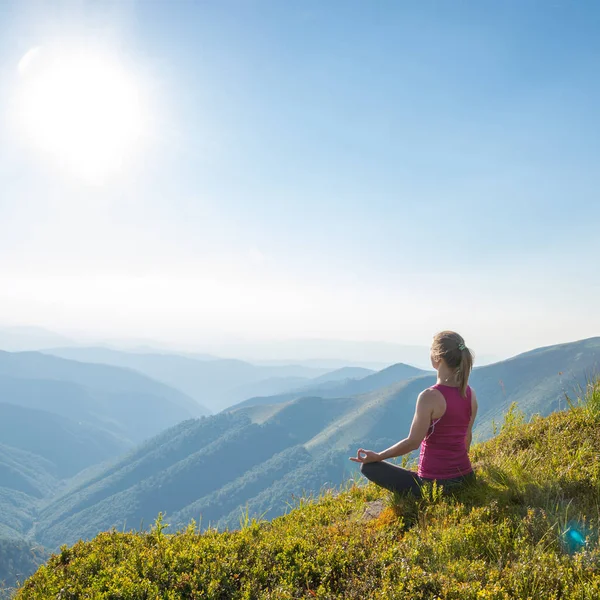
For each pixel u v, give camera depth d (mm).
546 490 3779
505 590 3021
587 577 3062
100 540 3752
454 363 3838
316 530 3748
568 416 4766
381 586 3154
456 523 3537
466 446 3967
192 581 3291
